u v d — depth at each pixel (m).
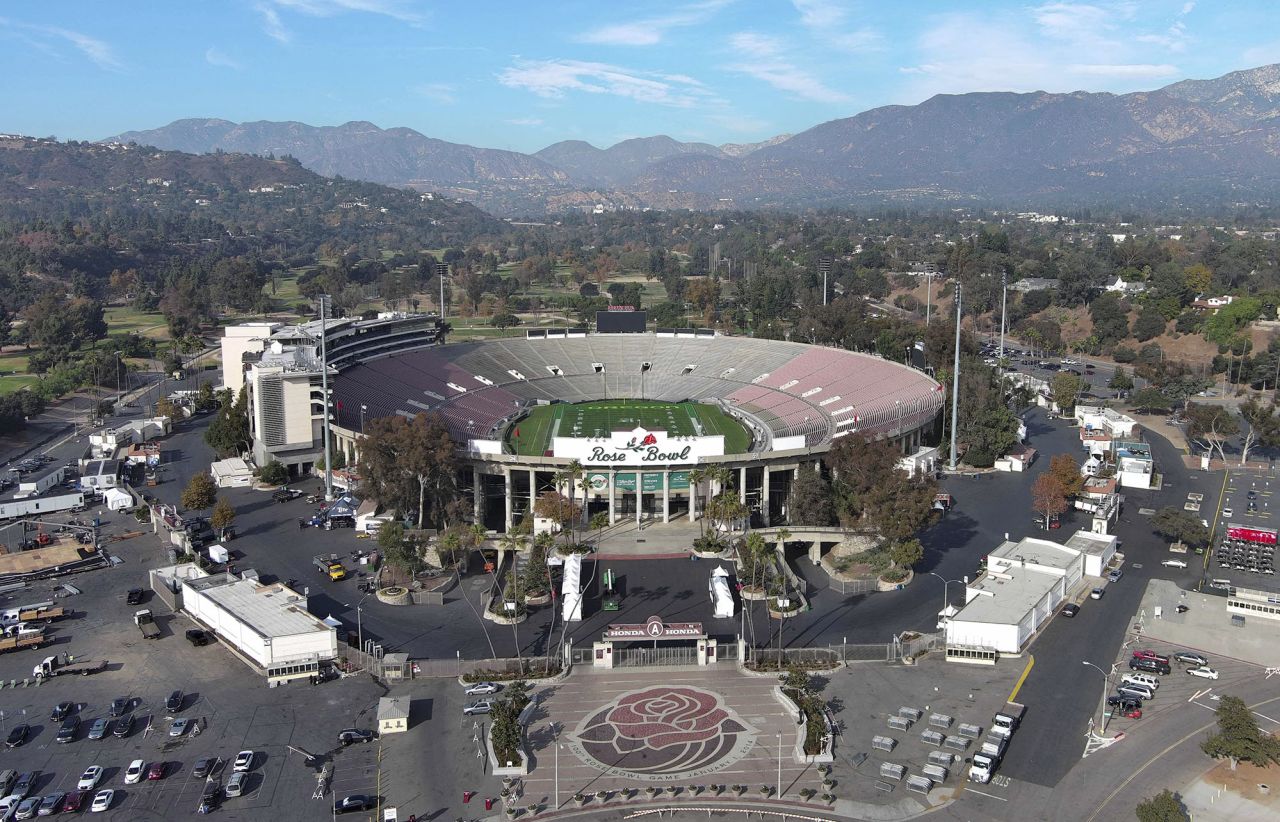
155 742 122.69
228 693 135.62
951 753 119.38
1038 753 119.81
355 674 140.88
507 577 173.75
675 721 127.81
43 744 122.44
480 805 109.94
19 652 148.38
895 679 138.62
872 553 183.88
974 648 143.25
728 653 146.25
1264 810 108.44
